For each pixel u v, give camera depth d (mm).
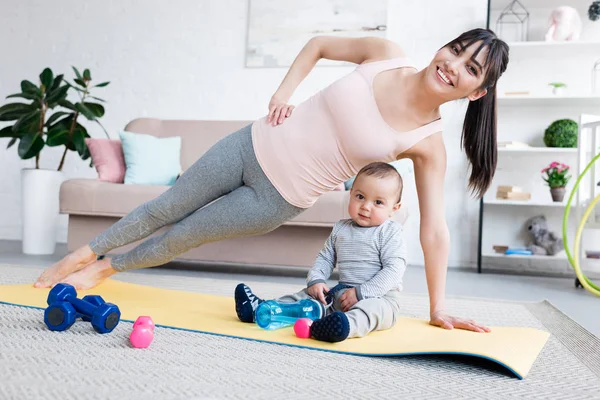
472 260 4301
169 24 4703
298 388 1056
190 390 1001
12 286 2008
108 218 3363
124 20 4777
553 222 4277
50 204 3871
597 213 3445
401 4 4391
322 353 1344
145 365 1153
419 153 1689
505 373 1264
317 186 1754
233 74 4602
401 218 3158
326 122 1676
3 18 4977
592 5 4098
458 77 1486
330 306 1701
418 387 1113
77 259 1982
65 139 3926
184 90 4684
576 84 4238
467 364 1318
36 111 3883
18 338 1318
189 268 3480
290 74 1862
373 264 1695
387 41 1756
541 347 1506
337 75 4410
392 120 1624
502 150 4086
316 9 4430
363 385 1103
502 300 2617
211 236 1844
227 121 3867
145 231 1924
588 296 2982
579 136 3516
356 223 1774
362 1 4352
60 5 4879
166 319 1628
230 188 1835
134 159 3564
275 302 1595
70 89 4840
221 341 1415
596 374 1314
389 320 1609
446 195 4328
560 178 4020
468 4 4309
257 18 4543
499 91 4336
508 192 4082
